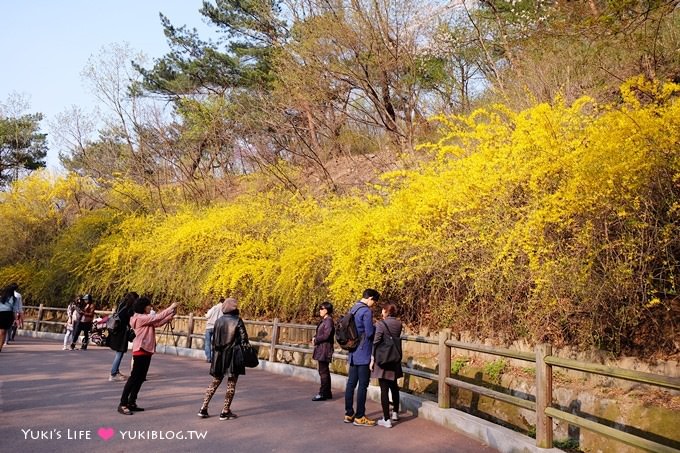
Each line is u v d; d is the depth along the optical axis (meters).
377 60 15.08
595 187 6.08
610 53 10.40
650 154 5.84
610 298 6.08
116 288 18.70
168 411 7.19
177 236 15.74
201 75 24.39
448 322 8.66
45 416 6.62
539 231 6.73
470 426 6.14
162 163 22.98
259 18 21.78
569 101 11.05
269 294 12.70
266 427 6.42
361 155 20.12
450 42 16.17
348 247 9.70
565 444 5.95
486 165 8.00
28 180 27.36
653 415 5.35
